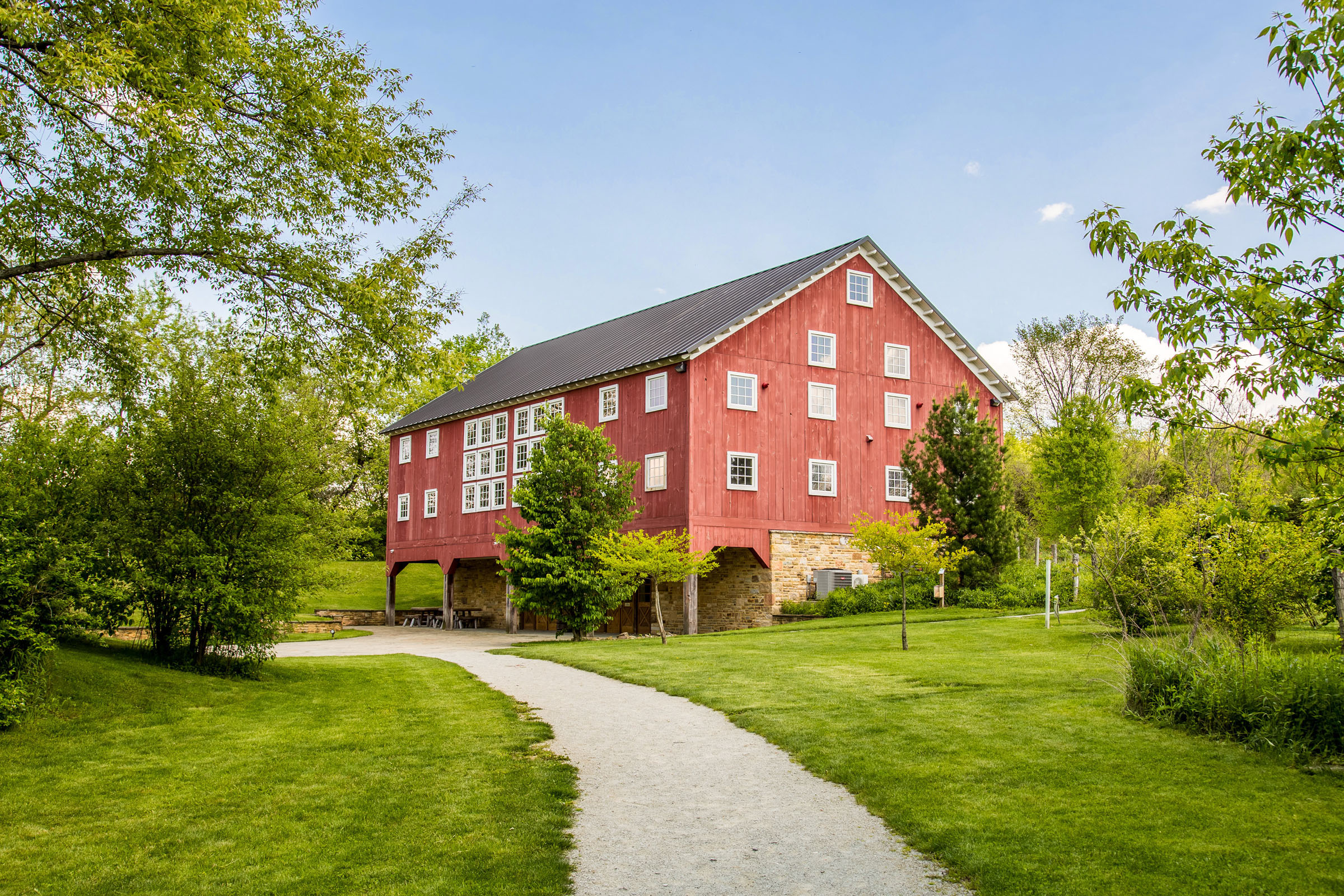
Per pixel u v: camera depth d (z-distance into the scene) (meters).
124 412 14.36
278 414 14.26
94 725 10.16
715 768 8.61
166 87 10.92
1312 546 11.68
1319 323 5.34
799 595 27.83
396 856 6.27
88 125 11.98
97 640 14.16
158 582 12.60
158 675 12.65
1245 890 5.25
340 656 19.83
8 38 10.59
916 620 21.80
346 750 9.45
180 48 11.22
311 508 14.20
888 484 30.23
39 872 6.01
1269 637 12.70
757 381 27.80
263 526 13.52
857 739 9.27
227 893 5.65
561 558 22.58
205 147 12.62
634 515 23.95
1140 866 5.63
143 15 10.77
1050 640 16.34
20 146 12.62
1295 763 7.77
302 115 12.94
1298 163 5.38
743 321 27.34
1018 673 12.75
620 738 10.02
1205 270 5.79
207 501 13.27
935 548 16.58
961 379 32.41
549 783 8.08
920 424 31.16
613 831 6.83
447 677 15.33
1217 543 12.72
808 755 8.84
